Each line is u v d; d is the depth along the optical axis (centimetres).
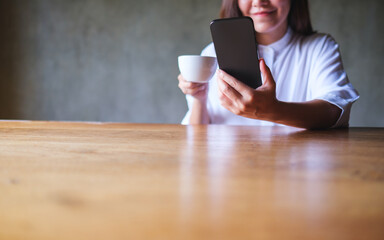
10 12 425
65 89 427
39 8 422
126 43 412
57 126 104
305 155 54
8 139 72
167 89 410
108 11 412
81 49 420
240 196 31
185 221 24
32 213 26
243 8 156
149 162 47
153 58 409
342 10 376
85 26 418
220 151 57
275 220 25
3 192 31
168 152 56
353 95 124
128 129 97
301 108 102
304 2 164
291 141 73
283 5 150
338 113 110
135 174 39
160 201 29
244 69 101
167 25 403
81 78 423
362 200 30
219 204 28
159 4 403
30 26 425
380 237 22
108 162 46
